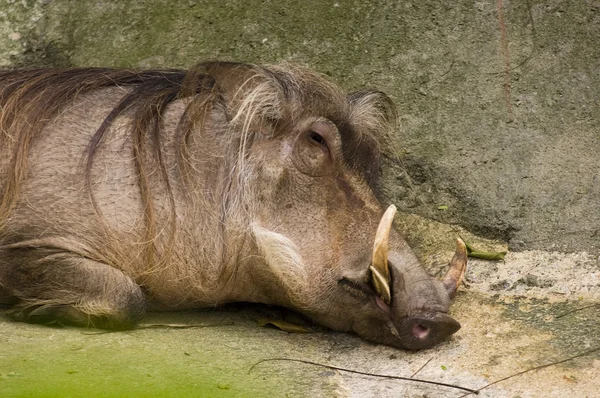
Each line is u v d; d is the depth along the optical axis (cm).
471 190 1603
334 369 1228
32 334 1274
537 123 1623
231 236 1323
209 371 1187
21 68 1708
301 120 1328
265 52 1692
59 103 1377
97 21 1742
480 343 1280
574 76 1644
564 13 1678
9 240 1326
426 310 1239
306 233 1302
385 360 1259
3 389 1078
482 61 1664
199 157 1341
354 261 1285
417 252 1538
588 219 1541
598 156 1586
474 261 1528
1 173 1349
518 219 1569
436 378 1201
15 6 1762
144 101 1380
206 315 1388
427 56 1675
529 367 1204
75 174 1326
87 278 1305
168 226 1323
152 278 1333
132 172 1329
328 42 1692
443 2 1705
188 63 1700
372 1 1714
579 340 1270
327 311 1309
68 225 1316
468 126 1634
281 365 1227
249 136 1336
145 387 1120
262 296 1359
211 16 1730
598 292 1440
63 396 1070
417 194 1620
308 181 1312
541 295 1443
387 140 1481
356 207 1316
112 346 1241
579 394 1134
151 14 1742
